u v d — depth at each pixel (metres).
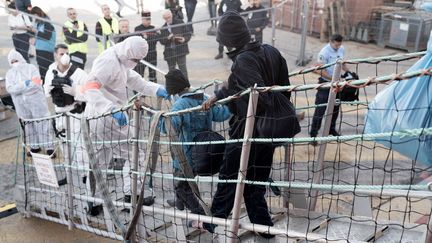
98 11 17.08
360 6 12.91
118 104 4.73
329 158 6.66
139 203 3.44
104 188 3.93
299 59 11.41
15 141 8.00
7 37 13.65
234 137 3.18
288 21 14.05
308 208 3.77
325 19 13.05
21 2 11.02
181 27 9.01
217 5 13.48
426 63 2.71
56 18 15.96
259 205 3.38
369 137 2.21
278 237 3.39
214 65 11.28
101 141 4.48
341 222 3.46
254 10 10.59
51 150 7.20
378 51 12.28
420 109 2.53
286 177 4.07
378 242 3.15
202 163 3.65
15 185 6.11
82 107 5.80
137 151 3.61
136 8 17.80
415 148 2.58
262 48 3.10
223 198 3.36
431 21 11.67
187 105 3.67
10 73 7.27
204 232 3.79
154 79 8.85
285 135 3.09
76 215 5.11
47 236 5.53
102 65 4.49
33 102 7.18
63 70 5.84
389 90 2.73
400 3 12.89
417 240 3.10
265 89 2.56
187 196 3.84
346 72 6.46
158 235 3.93
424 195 2.84
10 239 5.50
